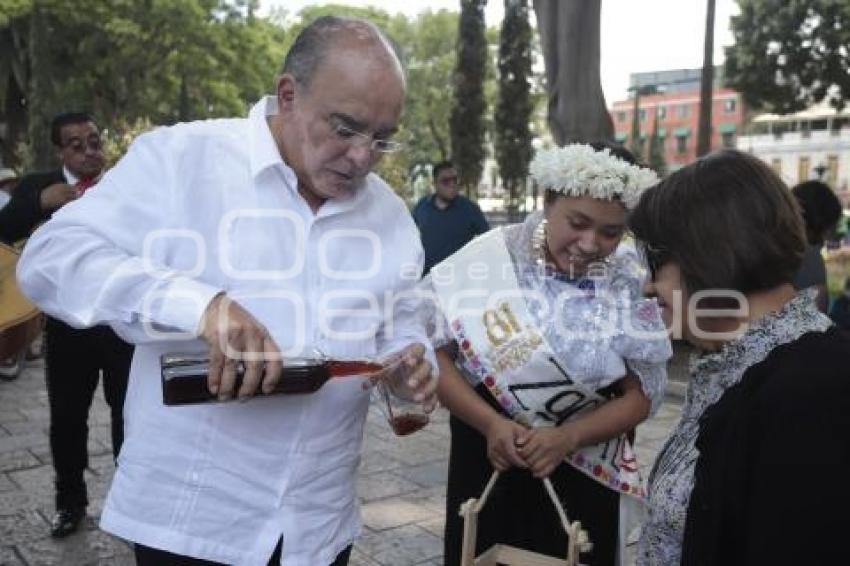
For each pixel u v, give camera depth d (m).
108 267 1.37
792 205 1.26
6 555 3.25
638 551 1.52
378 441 4.93
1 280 2.43
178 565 1.49
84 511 3.50
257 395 1.37
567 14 7.96
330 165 1.43
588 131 8.07
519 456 1.93
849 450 1.08
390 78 1.39
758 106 20.34
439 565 3.30
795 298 1.28
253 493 1.50
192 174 1.46
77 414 3.35
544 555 1.97
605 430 1.99
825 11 18.00
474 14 23.52
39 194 3.32
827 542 1.07
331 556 1.61
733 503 1.18
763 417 1.15
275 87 1.49
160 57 24.98
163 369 1.34
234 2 26.27
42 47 23.58
